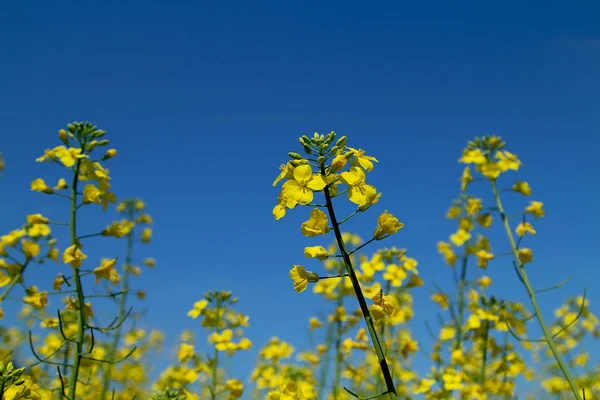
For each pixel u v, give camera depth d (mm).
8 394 372
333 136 341
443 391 528
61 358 489
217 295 544
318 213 326
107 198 426
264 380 611
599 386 665
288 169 338
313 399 570
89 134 439
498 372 524
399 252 612
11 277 426
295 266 328
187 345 516
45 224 434
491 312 536
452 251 613
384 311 328
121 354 621
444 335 576
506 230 500
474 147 551
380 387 549
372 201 327
